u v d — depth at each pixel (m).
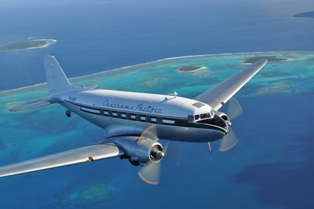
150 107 36.97
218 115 35.56
